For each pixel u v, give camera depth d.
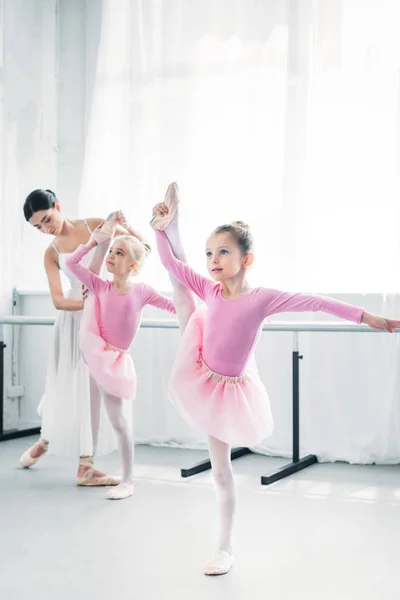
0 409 4.01
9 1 4.13
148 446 3.93
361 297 3.52
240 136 3.78
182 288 2.23
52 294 2.99
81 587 1.89
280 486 3.03
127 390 2.74
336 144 3.56
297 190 3.59
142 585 1.91
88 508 2.65
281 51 3.69
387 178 3.47
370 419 3.52
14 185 4.19
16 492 2.88
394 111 3.46
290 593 1.86
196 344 2.13
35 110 4.28
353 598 1.83
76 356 3.02
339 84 3.56
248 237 2.09
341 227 3.54
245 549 2.21
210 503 2.73
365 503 2.75
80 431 2.99
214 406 2.06
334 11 3.57
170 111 3.89
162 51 3.90
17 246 4.24
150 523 2.46
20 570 2.01
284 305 2.04
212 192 3.80
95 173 4.04
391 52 3.47
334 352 3.58
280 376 3.68
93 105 4.05
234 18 3.78
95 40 4.27
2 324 3.90
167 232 2.18
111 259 2.73
